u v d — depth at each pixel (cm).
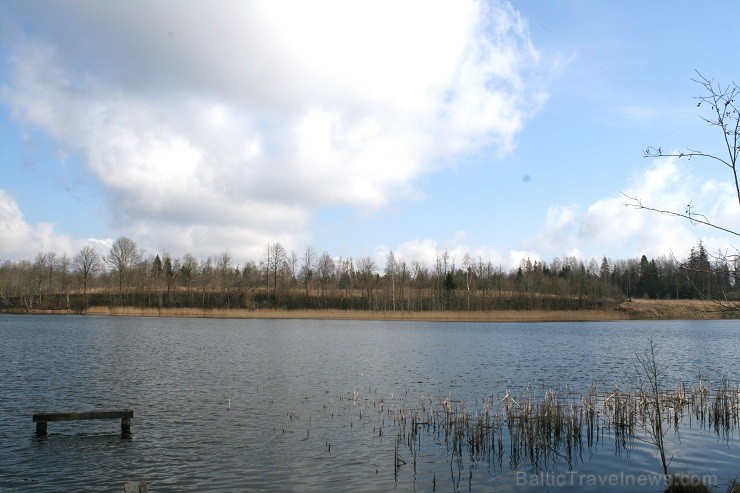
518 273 16438
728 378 3769
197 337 6856
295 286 14812
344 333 7956
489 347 5900
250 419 2469
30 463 1833
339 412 2617
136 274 13675
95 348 5341
